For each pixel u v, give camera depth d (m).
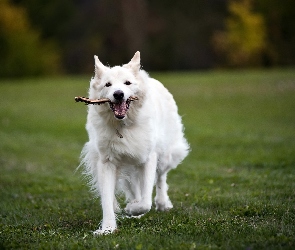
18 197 10.66
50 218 8.40
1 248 6.41
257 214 7.86
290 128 19.33
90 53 50.59
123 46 50.69
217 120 21.48
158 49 50.41
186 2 52.06
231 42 48.81
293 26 51.06
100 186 7.54
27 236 7.01
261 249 5.82
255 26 48.44
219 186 10.64
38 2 51.84
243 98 26.08
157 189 8.74
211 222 7.26
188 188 10.55
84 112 24.23
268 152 14.54
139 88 7.45
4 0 48.34
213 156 14.73
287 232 6.50
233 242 6.07
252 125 20.17
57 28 51.75
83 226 7.77
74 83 33.25
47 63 47.38
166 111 8.62
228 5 51.12
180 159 8.96
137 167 7.79
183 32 50.38
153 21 50.59
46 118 22.84
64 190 11.20
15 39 46.12
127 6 50.41
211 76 33.28
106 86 7.41
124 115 7.08
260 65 50.12
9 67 45.22
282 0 50.25
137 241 6.27
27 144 17.89
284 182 10.41
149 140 7.51
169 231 6.84
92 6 51.62
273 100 25.27
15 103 27.05
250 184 10.48
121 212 8.66
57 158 15.53
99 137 7.44
